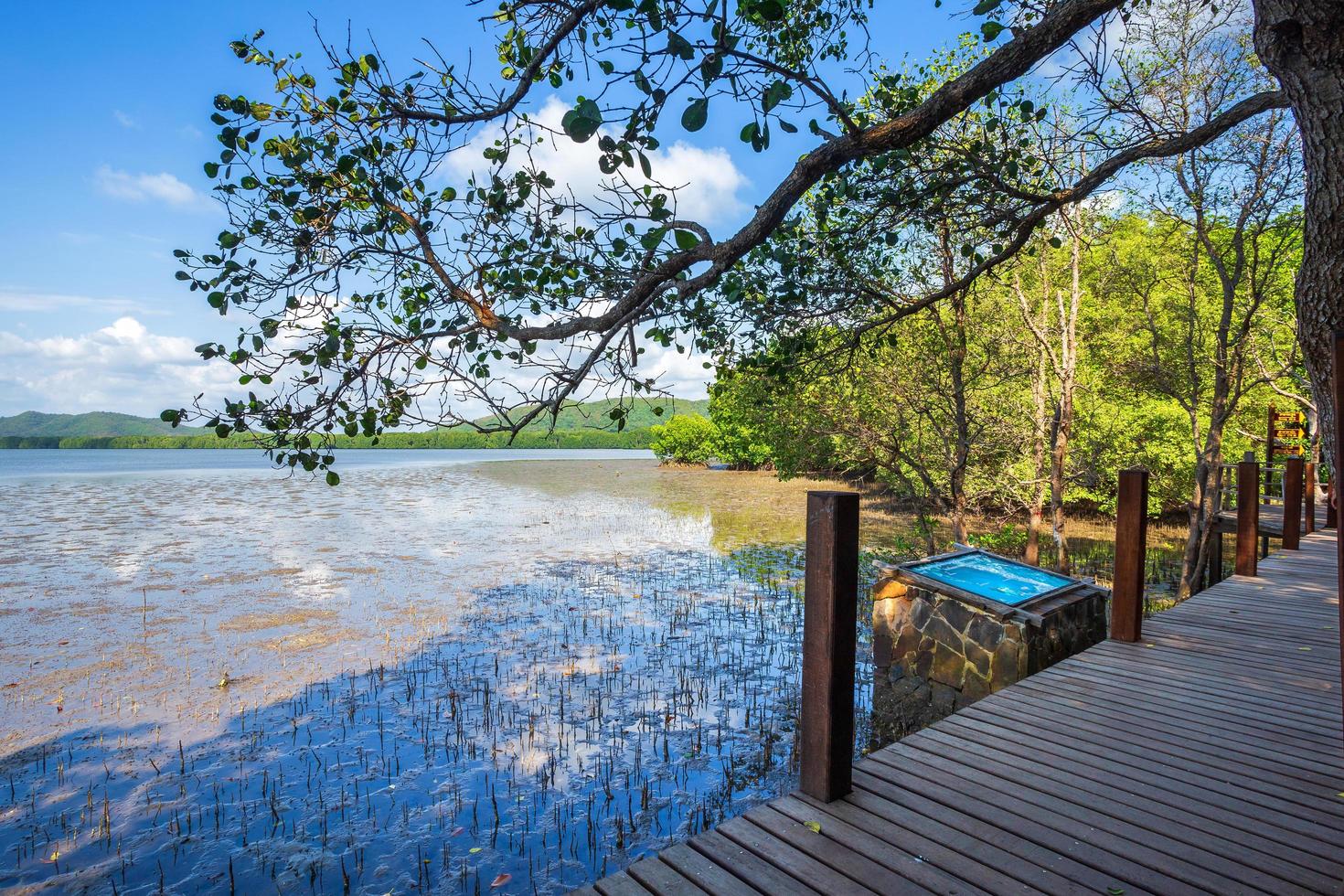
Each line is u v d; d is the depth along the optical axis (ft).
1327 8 8.08
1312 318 8.80
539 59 9.48
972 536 46.19
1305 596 23.89
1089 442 50.60
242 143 9.53
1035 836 9.58
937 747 12.45
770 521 74.79
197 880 15.43
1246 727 13.43
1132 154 14.24
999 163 15.40
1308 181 8.68
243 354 9.43
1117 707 14.47
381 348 9.80
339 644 31.65
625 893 8.46
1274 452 49.93
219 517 77.61
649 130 8.99
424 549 56.80
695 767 20.16
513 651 30.63
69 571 47.37
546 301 11.28
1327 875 8.79
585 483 133.39
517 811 18.02
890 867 8.83
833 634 10.24
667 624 34.94
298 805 18.37
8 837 16.96
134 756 20.95
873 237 16.53
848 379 35.73
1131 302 50.21
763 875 8.67
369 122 9.65
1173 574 45.01
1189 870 8.85
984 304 38.78
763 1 8.42
